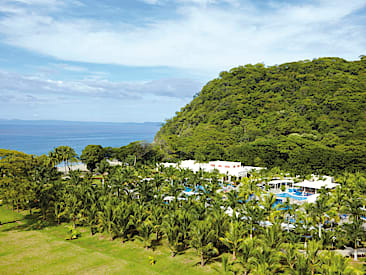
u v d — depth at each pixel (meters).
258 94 189.38
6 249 38.59
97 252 38.22
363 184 62.16
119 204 45.00
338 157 91.69
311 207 38.66
